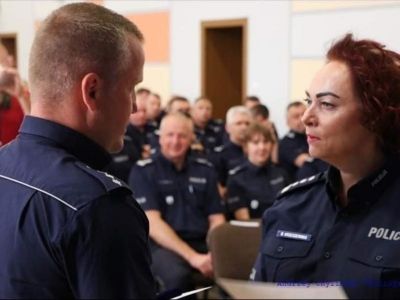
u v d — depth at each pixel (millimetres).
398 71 871
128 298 704
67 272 707
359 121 883
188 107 5469
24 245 731
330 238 940
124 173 3543
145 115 4828
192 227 2840
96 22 798
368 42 908
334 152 908
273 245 1009
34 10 2287
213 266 2230
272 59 4793
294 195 1051
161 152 2904
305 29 3600
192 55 5949
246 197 3150
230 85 6328
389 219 895
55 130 801
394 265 856
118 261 706
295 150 4129
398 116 864
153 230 2732
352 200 923
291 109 4219
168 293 856
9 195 774
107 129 829
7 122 2541
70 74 790
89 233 702
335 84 886
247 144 3236
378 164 919
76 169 762
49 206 730
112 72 804
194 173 2920
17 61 2504
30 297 723
